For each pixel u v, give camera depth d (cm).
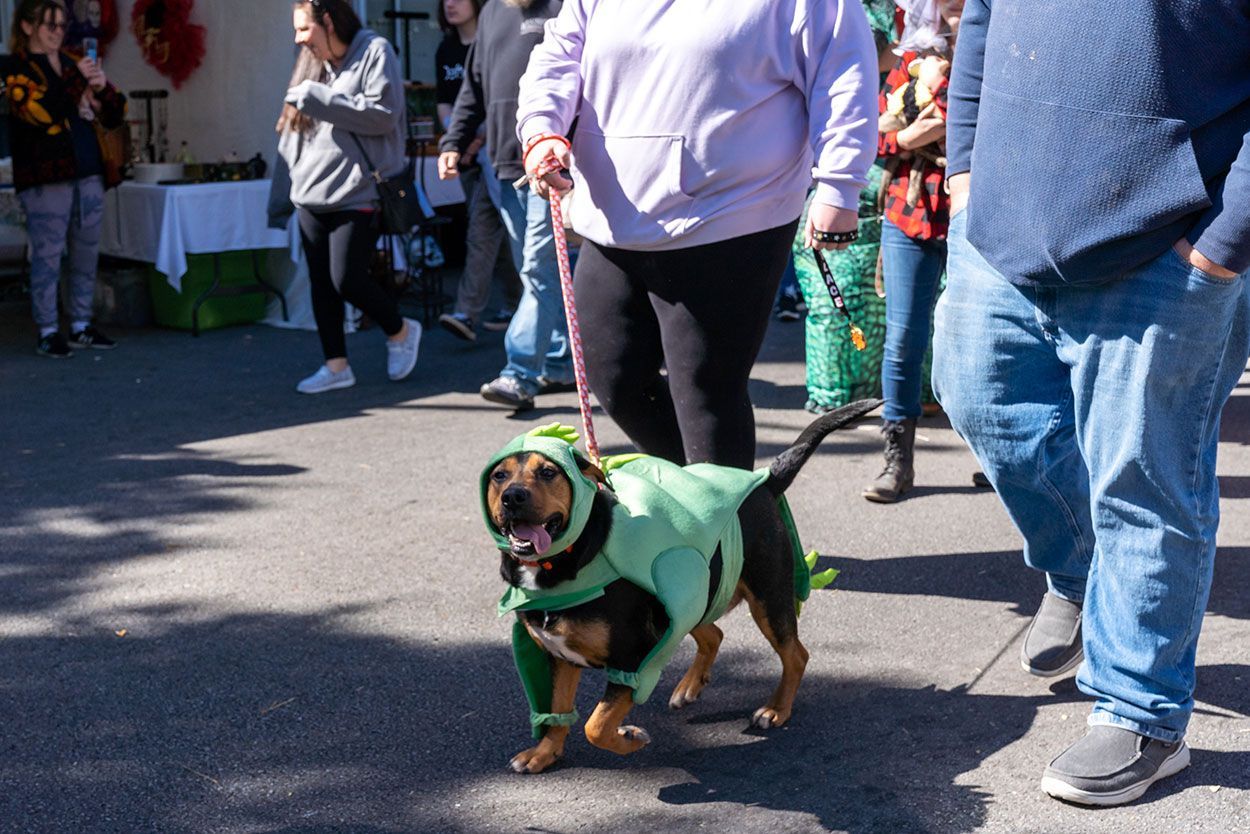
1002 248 278
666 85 337
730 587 297
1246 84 252
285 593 417
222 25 889
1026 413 304
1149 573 277
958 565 434
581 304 370
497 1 656
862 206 606
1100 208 260
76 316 816
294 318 888
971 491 514
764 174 341
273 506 506
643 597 281
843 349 622
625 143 344
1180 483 273
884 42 519
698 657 340
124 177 856
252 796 294
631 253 353
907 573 427
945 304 308
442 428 621
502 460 269
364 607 405
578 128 355
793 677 325
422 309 936
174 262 827
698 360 353
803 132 348
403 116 682
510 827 280
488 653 371
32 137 766
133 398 689
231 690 348
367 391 700
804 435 326
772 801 289
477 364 763
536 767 303
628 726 325
